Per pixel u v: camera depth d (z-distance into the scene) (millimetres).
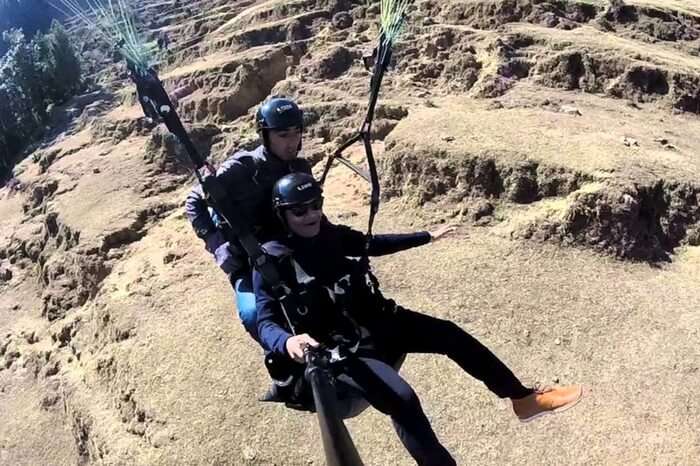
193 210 4973
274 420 8953
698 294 10336
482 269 10656
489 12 18281
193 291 11617
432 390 8938
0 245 19031
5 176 24484
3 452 12305
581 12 18875
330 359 4293
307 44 19344
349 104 15695
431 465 4145
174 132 4590
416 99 15703
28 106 26016
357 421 8742
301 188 4438
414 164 12555
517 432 8398
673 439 8148
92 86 26797
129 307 11711
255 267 4414
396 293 10336
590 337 9531
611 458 8016
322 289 4414
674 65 16250
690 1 22344
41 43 26672
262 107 4836
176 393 9641
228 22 23750
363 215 12430
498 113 14250
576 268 10680
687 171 11953
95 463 10312
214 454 8750
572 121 13758
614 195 11148
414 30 17938
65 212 16609
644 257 11023
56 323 14602
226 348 10086
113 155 19047
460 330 4660
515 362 9219
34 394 13398
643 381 8875
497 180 11984
